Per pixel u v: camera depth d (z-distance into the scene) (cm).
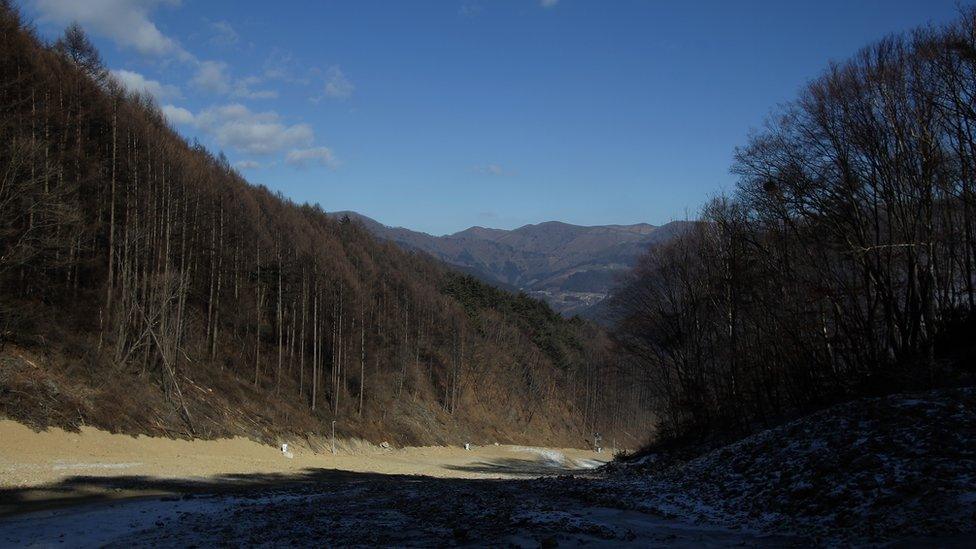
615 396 12800
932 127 2675
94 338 4541
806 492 1554
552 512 1791
